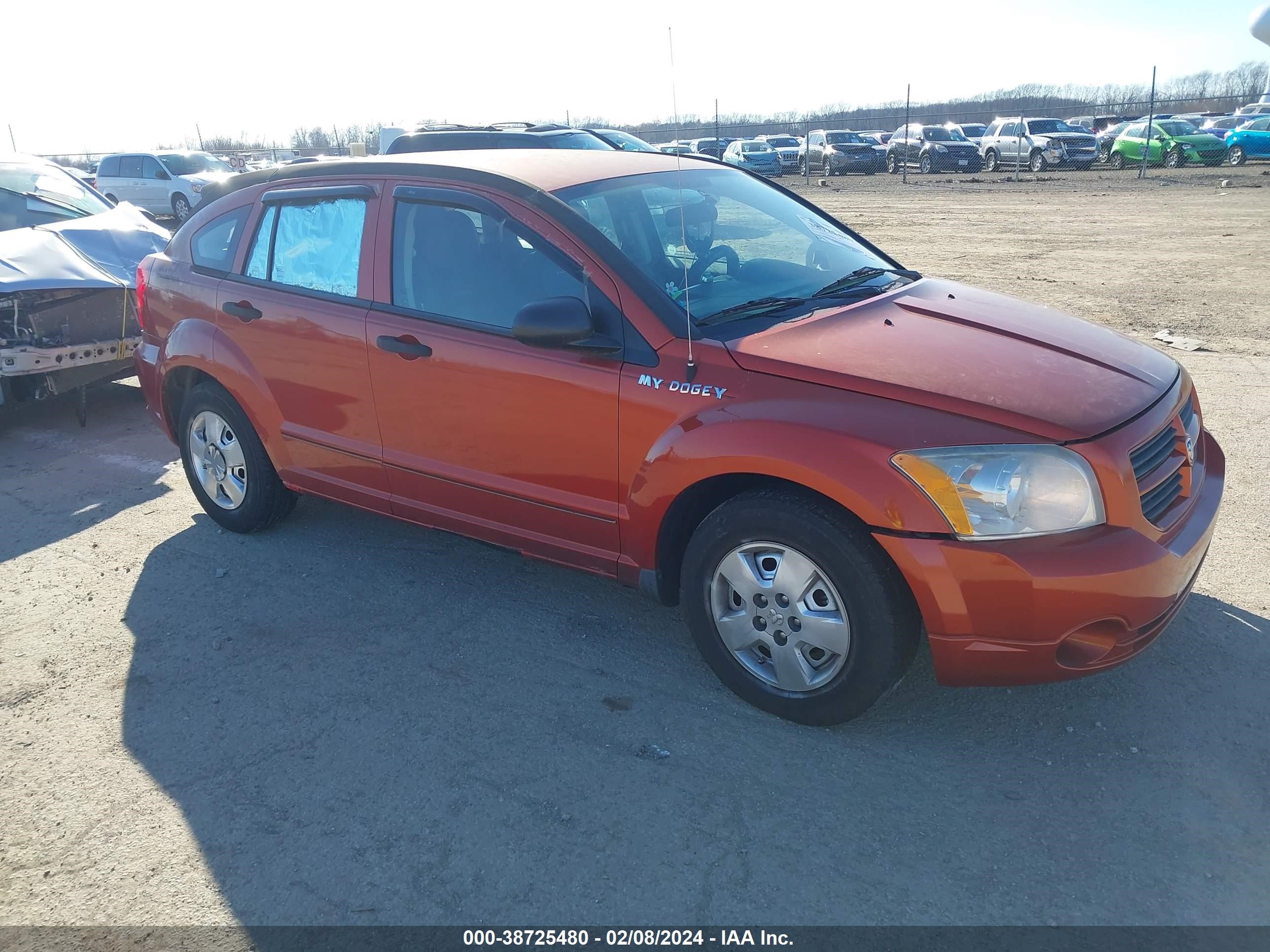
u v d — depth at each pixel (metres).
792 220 4.31
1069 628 2.74
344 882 2.63
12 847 2.82
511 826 2.81
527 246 3.56
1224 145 27.16
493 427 3.65
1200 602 3.83
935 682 3.42
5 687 3.64
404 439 3.97
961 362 3.08
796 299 3.61
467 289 3.71
